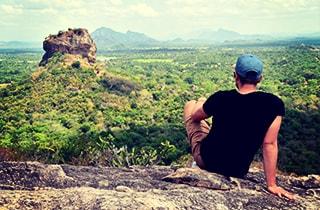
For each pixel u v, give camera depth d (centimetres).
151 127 6431
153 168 489
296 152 3934
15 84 10731
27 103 9156
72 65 10875
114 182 397
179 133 5647
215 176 393
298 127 5162
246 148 383
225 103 389
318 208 357
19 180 379
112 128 7225
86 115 8419
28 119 8081
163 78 14525
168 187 379
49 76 10544
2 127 7181
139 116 8488
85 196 310
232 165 392
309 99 8781
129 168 476
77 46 11400
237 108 382
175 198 328
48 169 404
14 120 7962
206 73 16400
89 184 389
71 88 10044
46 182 383
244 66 385
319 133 4947
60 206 297
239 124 380
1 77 13638
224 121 388
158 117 8175
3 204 297
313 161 3412
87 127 7188
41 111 8712
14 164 407
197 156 419
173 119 7675
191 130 429
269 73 14662
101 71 11212
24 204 298
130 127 6719
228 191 370
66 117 8156
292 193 400
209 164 404
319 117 5931
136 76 14288
